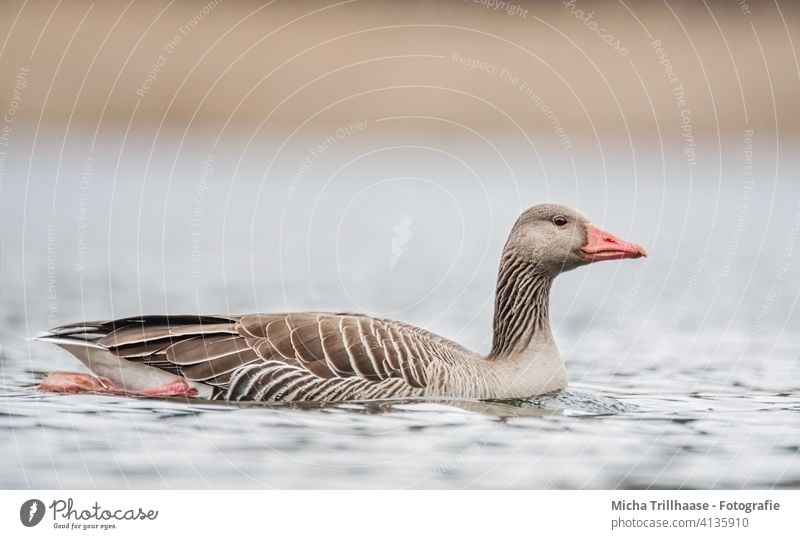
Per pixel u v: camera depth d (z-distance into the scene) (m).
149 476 9.14
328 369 11.09
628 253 11.93
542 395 11.94
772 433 10.62
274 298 18.39
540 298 12.19
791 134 38.97
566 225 12.07
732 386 12.66
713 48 38.88
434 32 37.28
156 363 11.08
